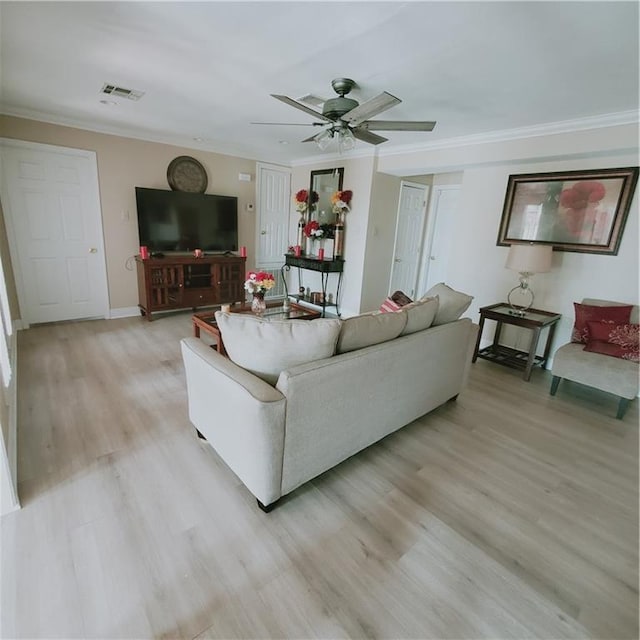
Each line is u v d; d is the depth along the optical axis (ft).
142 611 4.10
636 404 9.93
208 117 12.18
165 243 15.81
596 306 10.58
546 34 6.06
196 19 6.16
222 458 6.20
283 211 20.26
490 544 5.24
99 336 13.02
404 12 5.65
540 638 4.04
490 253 13.39
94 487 5.87
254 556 4.85
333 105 8.28
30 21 6.38
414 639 3.97
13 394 8.03
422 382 7.82
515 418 8.91
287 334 5.42
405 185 17.53
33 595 4.19
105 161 14.07
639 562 5.07
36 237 13.20
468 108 9.77
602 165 10.65
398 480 6.49
